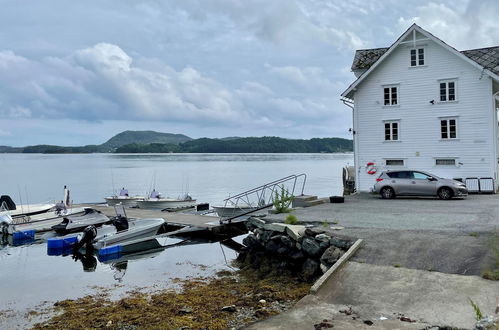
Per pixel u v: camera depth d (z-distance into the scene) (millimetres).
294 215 16656
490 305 7465
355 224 14172
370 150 29109
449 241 11133
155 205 31484
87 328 9180
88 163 145500
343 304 8000
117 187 54688
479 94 26281
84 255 18391
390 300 8000
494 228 12672
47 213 26062
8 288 13242
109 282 13805
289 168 99500
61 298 12125
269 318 7578
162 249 19453
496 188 25969
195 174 78375
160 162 146750
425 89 27641
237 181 61688
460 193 22625
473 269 9125
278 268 13758
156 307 10227
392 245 11102
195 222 22641
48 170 99000
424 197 24438
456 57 26766
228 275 14117
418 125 27812
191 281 13445
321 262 11664
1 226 21859
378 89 28922
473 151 26422
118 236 19094
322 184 56781
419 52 27859
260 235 15375
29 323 10039
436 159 27359
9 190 52469
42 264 16703
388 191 24062
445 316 7176
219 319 8688
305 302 8211
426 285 8523
